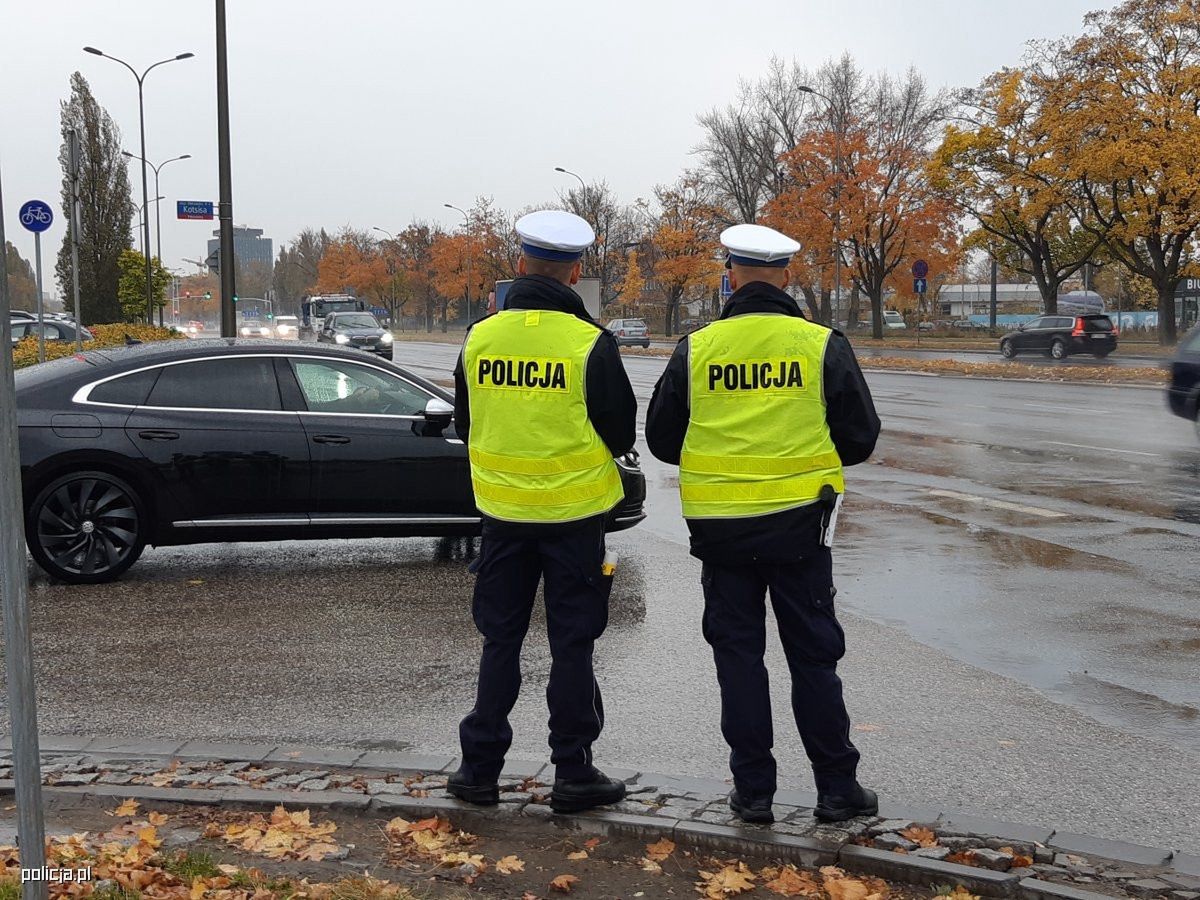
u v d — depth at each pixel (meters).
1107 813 4.34
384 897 3.42
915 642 6.64
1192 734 5.18
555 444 4.15
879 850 3.77
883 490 12.14
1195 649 6.49
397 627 6.95
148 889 3.40
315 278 127.69
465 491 8.55
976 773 4.71
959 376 33.22
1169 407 16.06
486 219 82.19
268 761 4.66
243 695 5.72
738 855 3.86
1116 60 41.69
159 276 56.25
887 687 5.84
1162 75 41.12
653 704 5.56
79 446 7.92
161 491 8.08
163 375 8.25
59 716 5.41
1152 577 8.18
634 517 8.70
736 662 4.08
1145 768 4.78
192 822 4.10
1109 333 39.72
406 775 4.51
